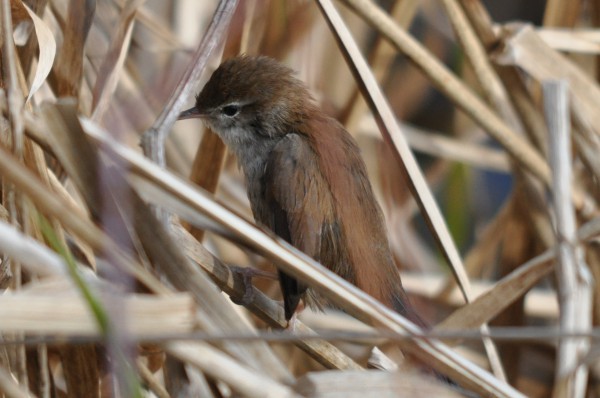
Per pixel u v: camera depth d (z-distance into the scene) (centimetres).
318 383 581
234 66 891
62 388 803
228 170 1120
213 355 550
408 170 819
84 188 570
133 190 571
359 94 1052
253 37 988
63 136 567
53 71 827
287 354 964
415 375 594
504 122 972
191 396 685
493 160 1195
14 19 769
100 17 923
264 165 877
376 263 810
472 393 650
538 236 1017
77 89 803
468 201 1199
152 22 973
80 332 519
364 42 1189
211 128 889
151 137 659
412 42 943
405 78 1212
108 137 579
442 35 1248
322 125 869
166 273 582
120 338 502
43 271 537
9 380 558
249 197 902
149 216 576
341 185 819
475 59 993
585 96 940
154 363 751
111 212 568
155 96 876
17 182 529
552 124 815
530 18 1371
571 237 768
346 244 805
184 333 518
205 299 586
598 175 928
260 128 888
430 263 1179
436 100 1280
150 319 521
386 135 823
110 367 674
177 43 983
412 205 1115
